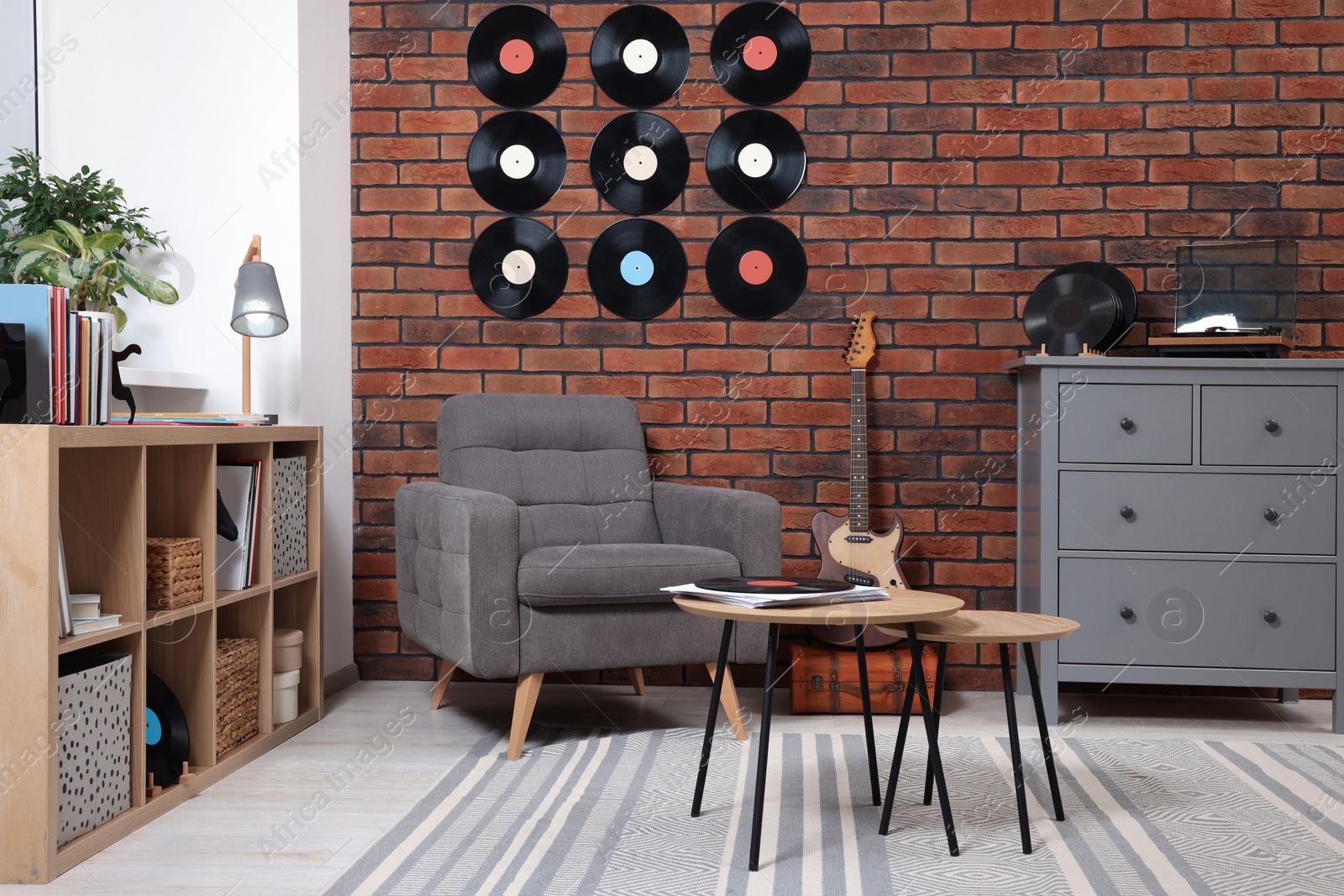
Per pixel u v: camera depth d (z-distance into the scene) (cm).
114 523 187
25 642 160
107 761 179
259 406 280
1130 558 262
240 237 282
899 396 304
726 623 191
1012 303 302
